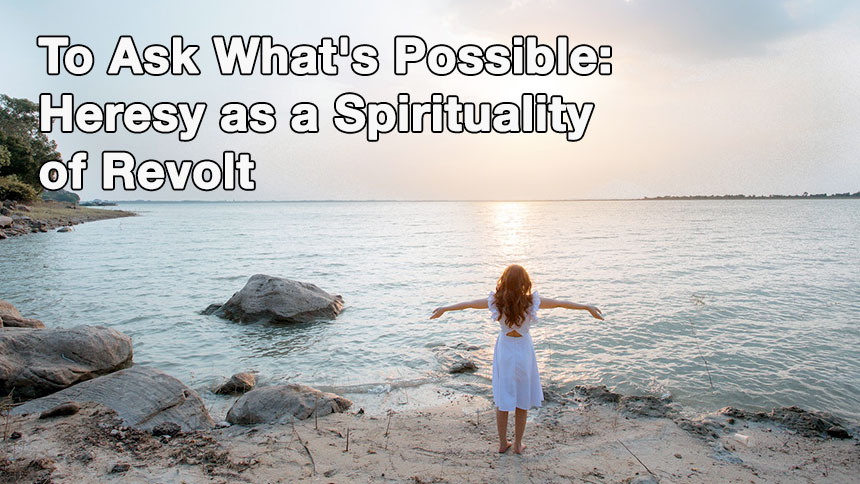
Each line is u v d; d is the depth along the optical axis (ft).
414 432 18.72
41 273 68.69
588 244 110.83
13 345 24.21
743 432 19.07
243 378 25.63
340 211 567.59
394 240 133.80
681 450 17.16
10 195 207.92
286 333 37.35
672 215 331.77
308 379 27.30
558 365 28.66
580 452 16.79
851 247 95.09
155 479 14.42
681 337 34.01
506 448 16.66
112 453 16.12
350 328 38.78
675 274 62.64
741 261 74.90
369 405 22.97
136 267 75.31
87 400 20.04
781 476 15.38
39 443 16.63
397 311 44.75
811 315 39.88
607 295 49.21
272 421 19.80
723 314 40.42
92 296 52.19
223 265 78.33
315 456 16.21
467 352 31.91
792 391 24.40
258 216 371.56
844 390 24.58
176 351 33.01
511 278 15.79
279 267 75.56
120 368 27.48
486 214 435.53
